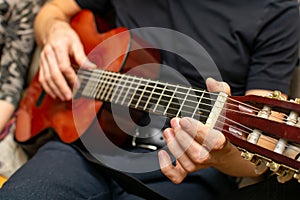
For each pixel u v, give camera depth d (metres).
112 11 1.29
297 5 0.97
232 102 0.69
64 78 1.09
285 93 0.95
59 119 1.10
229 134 0.67
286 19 0.95
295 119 0.59
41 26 1.26
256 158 0.62
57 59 1.10
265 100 0.63
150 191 0.86
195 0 1.01
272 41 0.96
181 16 1.03
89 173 0.96
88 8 1.28
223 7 0.99
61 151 1.02
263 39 0.97
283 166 0.58
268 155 0.59
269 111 0.63
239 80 1.01
